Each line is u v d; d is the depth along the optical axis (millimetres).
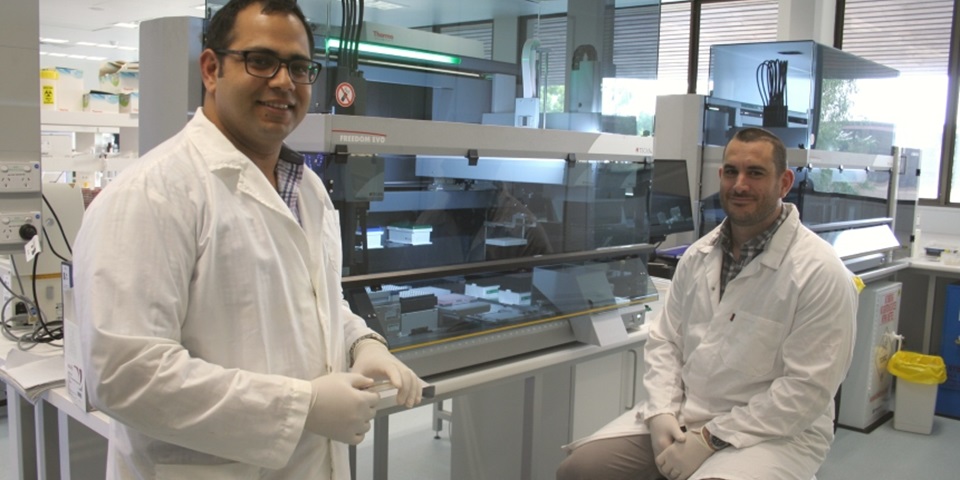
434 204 1808
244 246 1059
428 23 1975
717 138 3500
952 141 4938
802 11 5133
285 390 1030
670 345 2094
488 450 2746
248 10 1055
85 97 4426
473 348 1870
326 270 1229
